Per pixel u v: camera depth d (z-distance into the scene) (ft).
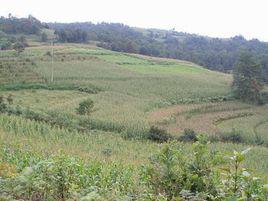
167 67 423.23
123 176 50.52
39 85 276.21
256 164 147.95
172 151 22.72
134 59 441.27
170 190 22.06
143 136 178.29
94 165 55.16
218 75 412.57
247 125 256.73
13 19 566.36
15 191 23.84
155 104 265.75
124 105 249.14
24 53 383.04
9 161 59.47
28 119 156.97
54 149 99.09
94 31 617.62
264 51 575.38
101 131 176.24
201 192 20.54
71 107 222.28
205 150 22.36
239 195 19.47
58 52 402.93
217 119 261.24
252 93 320.29
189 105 280.10
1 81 276.00
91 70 347.77
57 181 25.45
